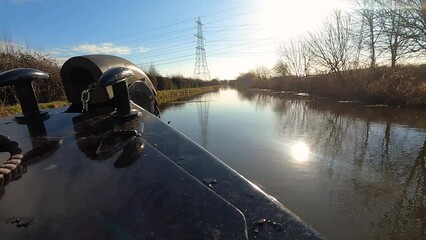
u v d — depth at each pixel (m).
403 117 13.53
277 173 7.01
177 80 50.72
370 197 5.66
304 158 8.16
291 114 17.30
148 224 0.93
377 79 20.52
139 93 2.58
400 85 17.50
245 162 7.91
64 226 0.91
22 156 1.35
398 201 5.43
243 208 1.08
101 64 2.31
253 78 72.12
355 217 4.92
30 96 2.01
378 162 7.65
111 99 2.25
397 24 15.91
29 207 1.00
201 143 10.24
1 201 1.03
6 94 11.32
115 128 1.74
